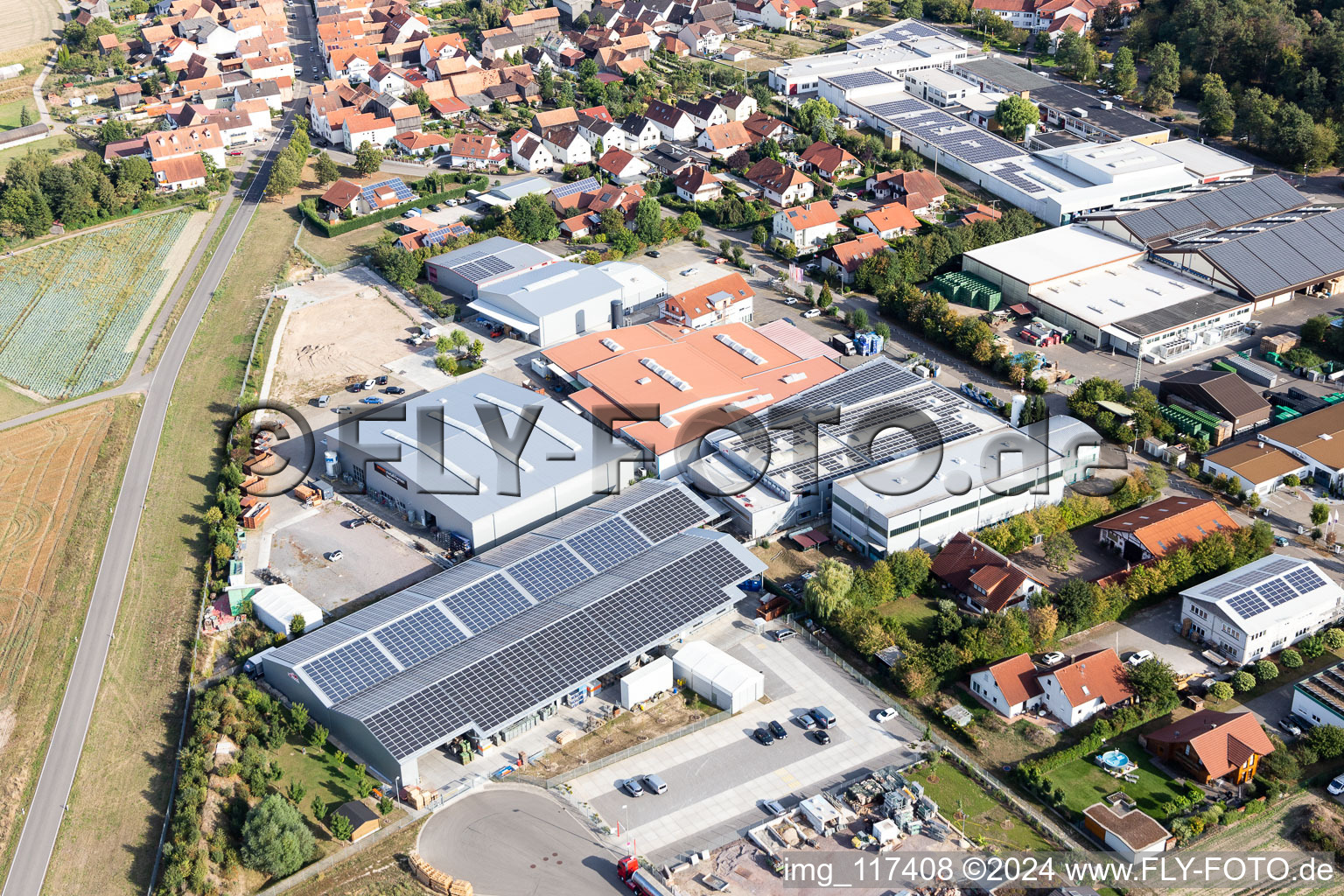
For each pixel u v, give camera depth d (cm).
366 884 11300
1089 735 12669
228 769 12350
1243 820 11775
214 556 15838
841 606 14425
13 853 11719
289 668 13200
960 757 12538
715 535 15375
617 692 13688
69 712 13425
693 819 11950
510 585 14538
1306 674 13588
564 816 12012
